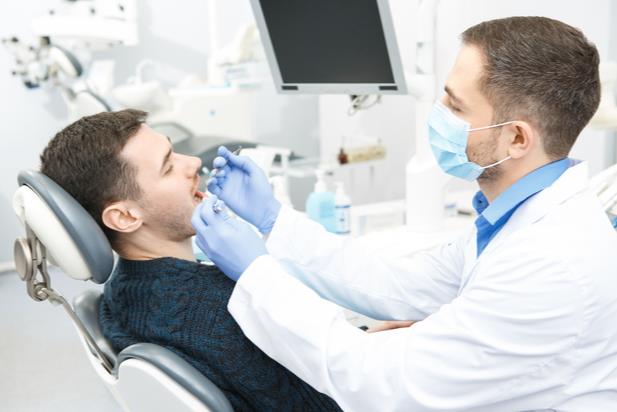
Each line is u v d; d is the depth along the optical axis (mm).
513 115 936
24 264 988
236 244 1003
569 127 938
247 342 1020
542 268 839
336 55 1670
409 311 1303
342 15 1580
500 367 859
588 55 919
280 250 1287
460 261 1260
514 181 1004
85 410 2111
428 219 1847
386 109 2822
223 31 3545
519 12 2127
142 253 1133
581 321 833
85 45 2871
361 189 3010
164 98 2713
